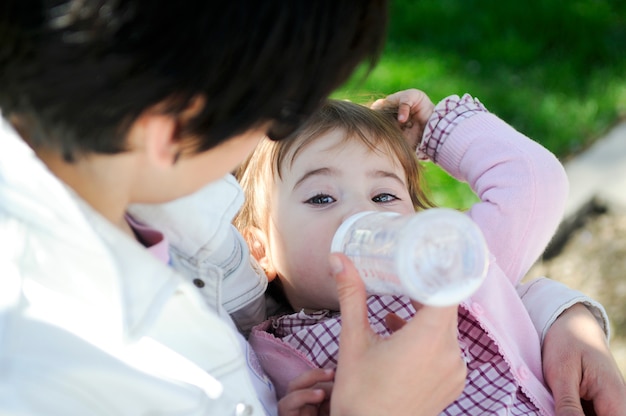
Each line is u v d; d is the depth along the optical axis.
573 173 3.42
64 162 1.01
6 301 0.95
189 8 0.89
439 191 3.17
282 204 1.80
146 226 1.33
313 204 1.77
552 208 1.86
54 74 0.91
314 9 0.94
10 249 0.98
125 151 0.98
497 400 1.62
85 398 0.96
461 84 3.77
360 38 1.01
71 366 0.95
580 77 3.84
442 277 1.09
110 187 1.03
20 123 0.99
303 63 0.96
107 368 1.00
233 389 1.22
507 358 1.63
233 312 1.71
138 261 1.05
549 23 4.12
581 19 4.13
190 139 0.98
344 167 1.78
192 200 1.40
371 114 1.89
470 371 1.68
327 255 1.74
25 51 0.91
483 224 1.84
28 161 0.96
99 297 1.03
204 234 1.43
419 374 1.19
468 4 4.28
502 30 4.12
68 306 1.00
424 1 4.30
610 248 3.19
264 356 1.67
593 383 1.67
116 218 1.08
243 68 0.93
